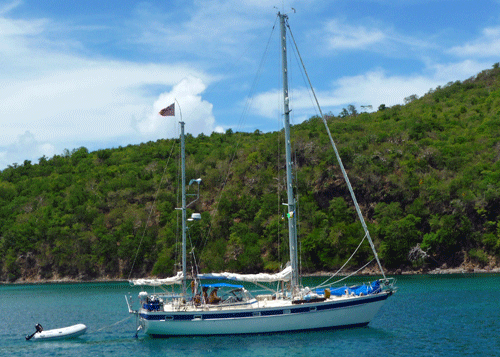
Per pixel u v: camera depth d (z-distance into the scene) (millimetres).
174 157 143000
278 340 30203
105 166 150125
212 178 121688
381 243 92750
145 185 124000
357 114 176500
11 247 109625
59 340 33531
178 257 93312
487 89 170625
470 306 43938
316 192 110062
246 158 127188
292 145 119500
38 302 60375
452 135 124438
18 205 125312
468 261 90625
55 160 169125
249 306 31562
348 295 33000
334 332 32031
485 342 29781
